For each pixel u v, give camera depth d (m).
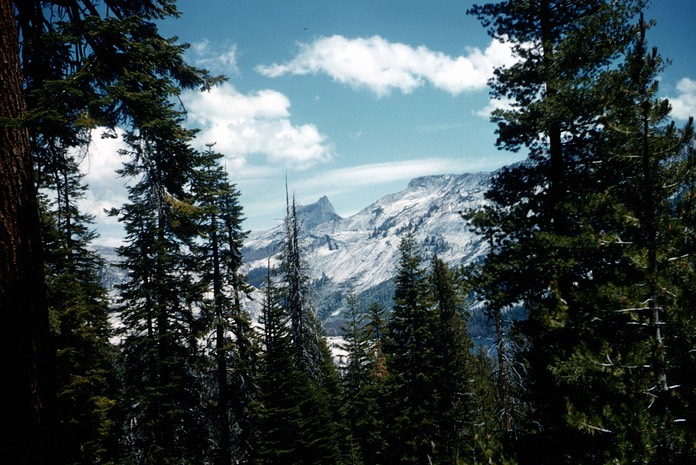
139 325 16.48
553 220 9.84
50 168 5.38
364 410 28.55
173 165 6.28
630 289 5.62
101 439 14.16
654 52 6.00
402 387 20.59
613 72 7.64
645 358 5.46
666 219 5.48
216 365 18.38
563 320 6.73
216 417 18.36
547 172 10.77
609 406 5.46
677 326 5.34
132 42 4.78
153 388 15.81
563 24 10.95
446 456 18.86
